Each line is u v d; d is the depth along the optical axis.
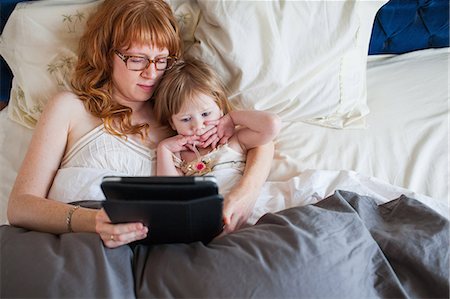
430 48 1.68
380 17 1.56
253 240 0.86
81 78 1.22
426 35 1.62
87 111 1.18
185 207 0.77
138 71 1.15
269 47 1.24
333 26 1.28
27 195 1.02
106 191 0.77
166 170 1.14
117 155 1.14
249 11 1.22
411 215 0.98
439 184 1.15
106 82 1.22
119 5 1.14
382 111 1.37
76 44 1.29
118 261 0.86
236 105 1.29
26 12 1.26
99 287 0.80
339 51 1.30
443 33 1.61
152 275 0.84
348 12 1.28
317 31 1.28
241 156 1.21
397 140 1.26
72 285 0.80
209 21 1.27
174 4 1.31
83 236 0.89
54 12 1.27
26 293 0.80
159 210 0.78
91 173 1.09
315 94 1.32
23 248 0.88
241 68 1.24
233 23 1.22
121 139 1.16
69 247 0.87
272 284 0.79
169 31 1.16
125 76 1.15
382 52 1.67
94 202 1.04
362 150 1.24
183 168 1.19
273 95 1.28
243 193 1.07
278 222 0.92
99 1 1.30
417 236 0.91
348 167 1.21
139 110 1.26
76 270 0.82
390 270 0.87
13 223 1.01
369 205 1.03
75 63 1.29
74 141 1.15
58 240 0.91
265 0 1.23
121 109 1.19
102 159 1.13
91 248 0.86
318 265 0.82
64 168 1.11
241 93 1.27
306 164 1.22
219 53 1.25
